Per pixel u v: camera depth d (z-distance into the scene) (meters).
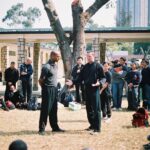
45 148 8.38
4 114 14.09
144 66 15.76
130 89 15.68
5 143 8.91
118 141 9.16
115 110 15.64
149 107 15.67
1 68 36.72
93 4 19.58
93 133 9.95
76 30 19.22
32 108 15.51
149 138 8.59
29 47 37.66
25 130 10.66
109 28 26.39
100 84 9.87
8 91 16.31
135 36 26.58
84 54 19.38
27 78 17.50
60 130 10.36
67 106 16.44
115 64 16.08
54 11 19.12
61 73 55.56
